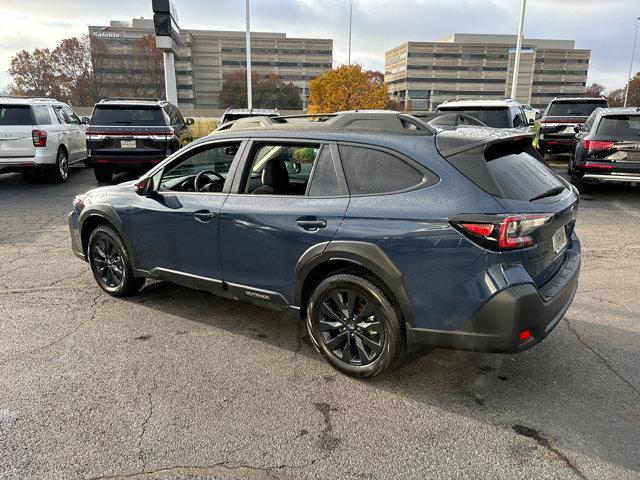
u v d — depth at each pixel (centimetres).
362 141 314
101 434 271
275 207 338
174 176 414
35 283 511
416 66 14025
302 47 13412
